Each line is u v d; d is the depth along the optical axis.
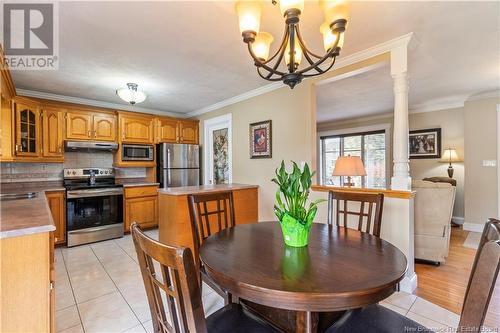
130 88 3.48
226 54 2.59
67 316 1.98
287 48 1.85
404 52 2.29
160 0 1.73
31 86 3.57
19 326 1.33
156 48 2.45
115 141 4.35
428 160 5.17
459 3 1.81
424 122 5.21
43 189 3.53
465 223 4.47
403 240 2.30
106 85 3.53
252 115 3.95
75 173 4.16
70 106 3.91
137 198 4.35
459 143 4.82
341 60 2.72
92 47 2.41
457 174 4.90
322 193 2.91
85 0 1.72
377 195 1.84
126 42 2.32
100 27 2.06
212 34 2.19
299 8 1.30
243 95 4.02
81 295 2.29
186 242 3.07
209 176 4.98
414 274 2.39
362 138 6.44
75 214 3.71
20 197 2.62
